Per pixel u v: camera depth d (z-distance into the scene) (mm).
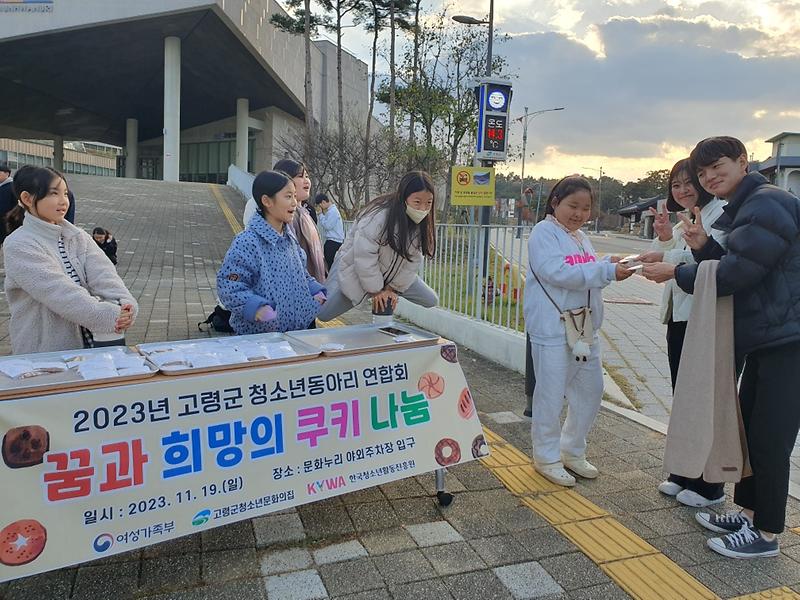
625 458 3645
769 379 2594
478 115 8188
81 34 27094
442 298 6742
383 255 3348
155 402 2201
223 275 2943
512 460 3531
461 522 2816
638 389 5480
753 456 2652
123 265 10594
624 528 2814
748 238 2477
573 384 3318
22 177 2627
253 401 2387
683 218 2893
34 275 2555
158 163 48219
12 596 2166
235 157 41562
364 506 2932
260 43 29266
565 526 2809
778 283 2533
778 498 2588
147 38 28609
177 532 2199
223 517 2283
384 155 18250
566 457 3398
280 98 35125
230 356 2484
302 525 2713
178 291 8531
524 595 2303
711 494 3049
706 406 2688
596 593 2336
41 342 2715
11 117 41594
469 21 13555
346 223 9211
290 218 3102
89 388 2094
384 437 2691
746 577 2477
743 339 2633
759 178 2645
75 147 72188
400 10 24609
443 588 2320
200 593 2221
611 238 47781
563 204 3178
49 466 2020
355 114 36906
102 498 2096
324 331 3104
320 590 2270
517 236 5453
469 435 2947
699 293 2672
